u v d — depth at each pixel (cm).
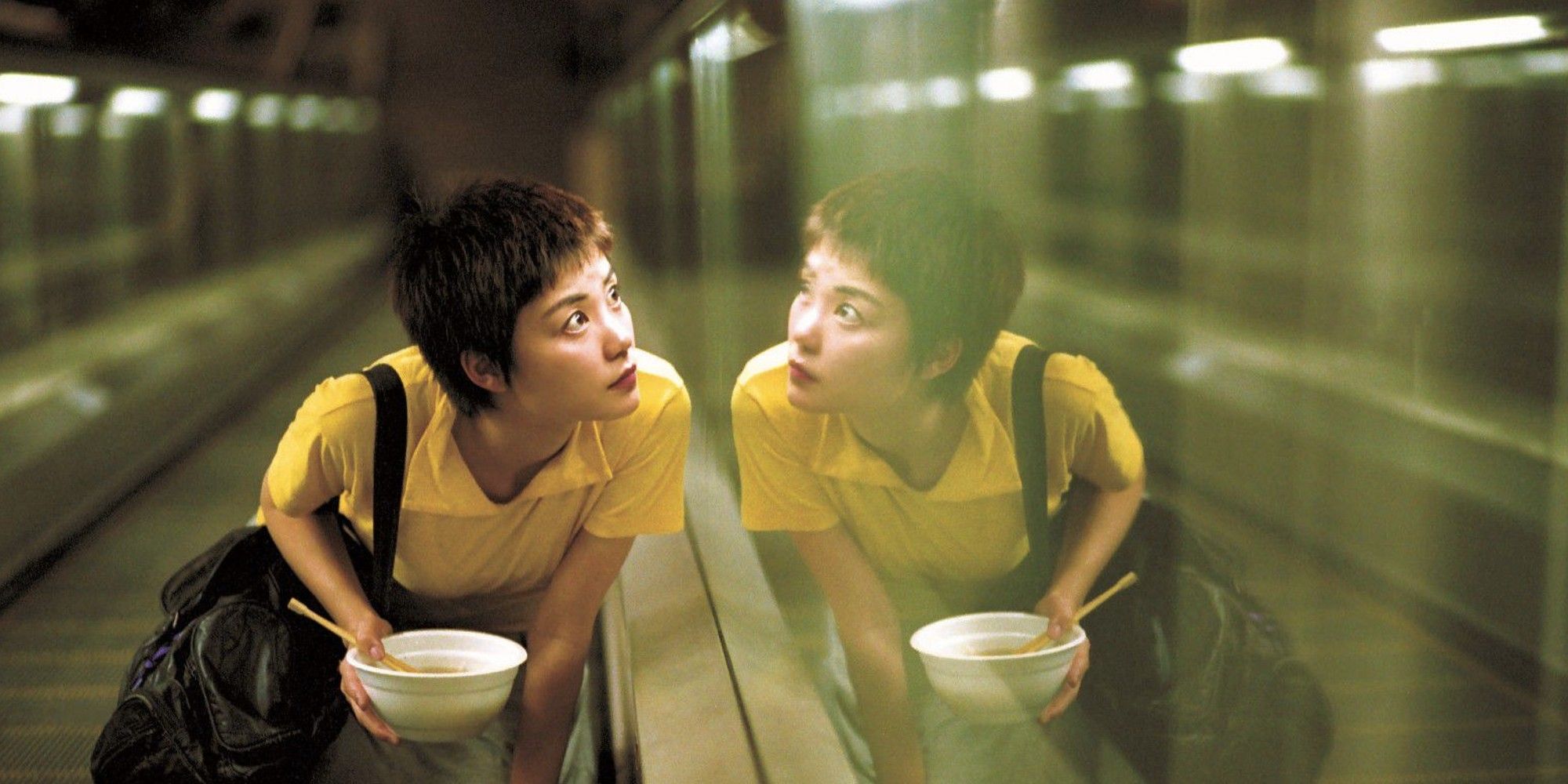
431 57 2217
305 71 2128
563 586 210
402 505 199
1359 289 160
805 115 260
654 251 705
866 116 216
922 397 177
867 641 201
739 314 332
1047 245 276
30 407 529
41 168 721
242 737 192
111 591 389
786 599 238
